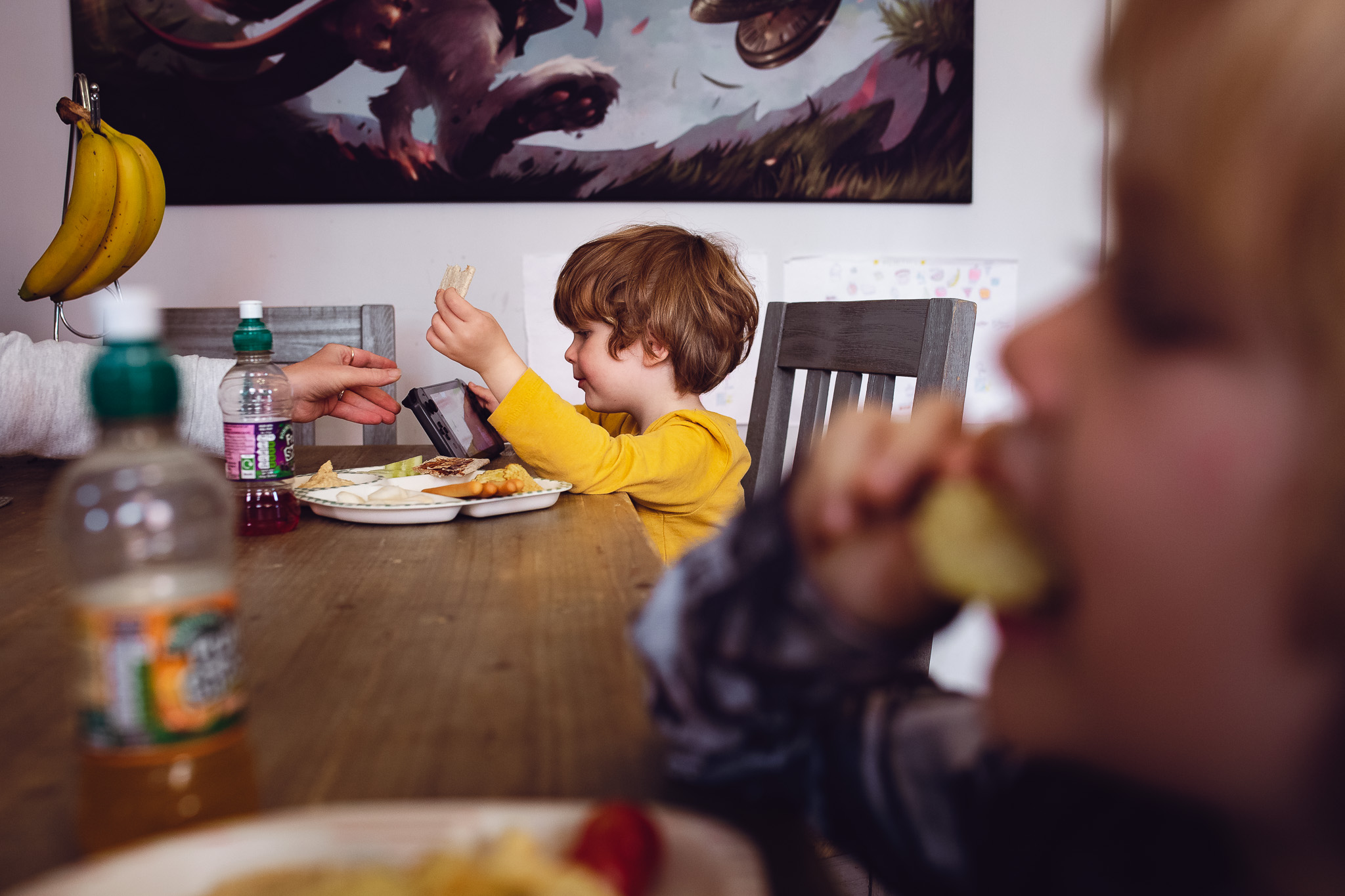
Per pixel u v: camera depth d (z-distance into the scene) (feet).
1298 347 0.76
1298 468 0.77
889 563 1.00
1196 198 0.77
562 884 0.73
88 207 4.25
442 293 3.89
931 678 1.45
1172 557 0.83
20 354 3.59
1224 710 0.83
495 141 6.87
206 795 1.06
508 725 1.30
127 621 0.98
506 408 3.50
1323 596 0.77
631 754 1.21
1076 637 0.90
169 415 1.10
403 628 1.76
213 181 6.70
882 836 1.18
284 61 6.68
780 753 1.13
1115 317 0.88
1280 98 0.73
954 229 7.36
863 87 7.08
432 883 0.75
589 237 7.07
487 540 2.63
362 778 1.14
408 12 6.72
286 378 3.76
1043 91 7.34
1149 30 0.81
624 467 3.61
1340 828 0.82
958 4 7.09
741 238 7.17
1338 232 0.71
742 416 7.33
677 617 1.14
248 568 2.27
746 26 6.96
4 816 1.07
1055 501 0.90
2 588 2.05
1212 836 0.92
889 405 3.75
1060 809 1.07
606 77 6.89
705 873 0.85
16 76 6.62
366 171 6.81
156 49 6.59
